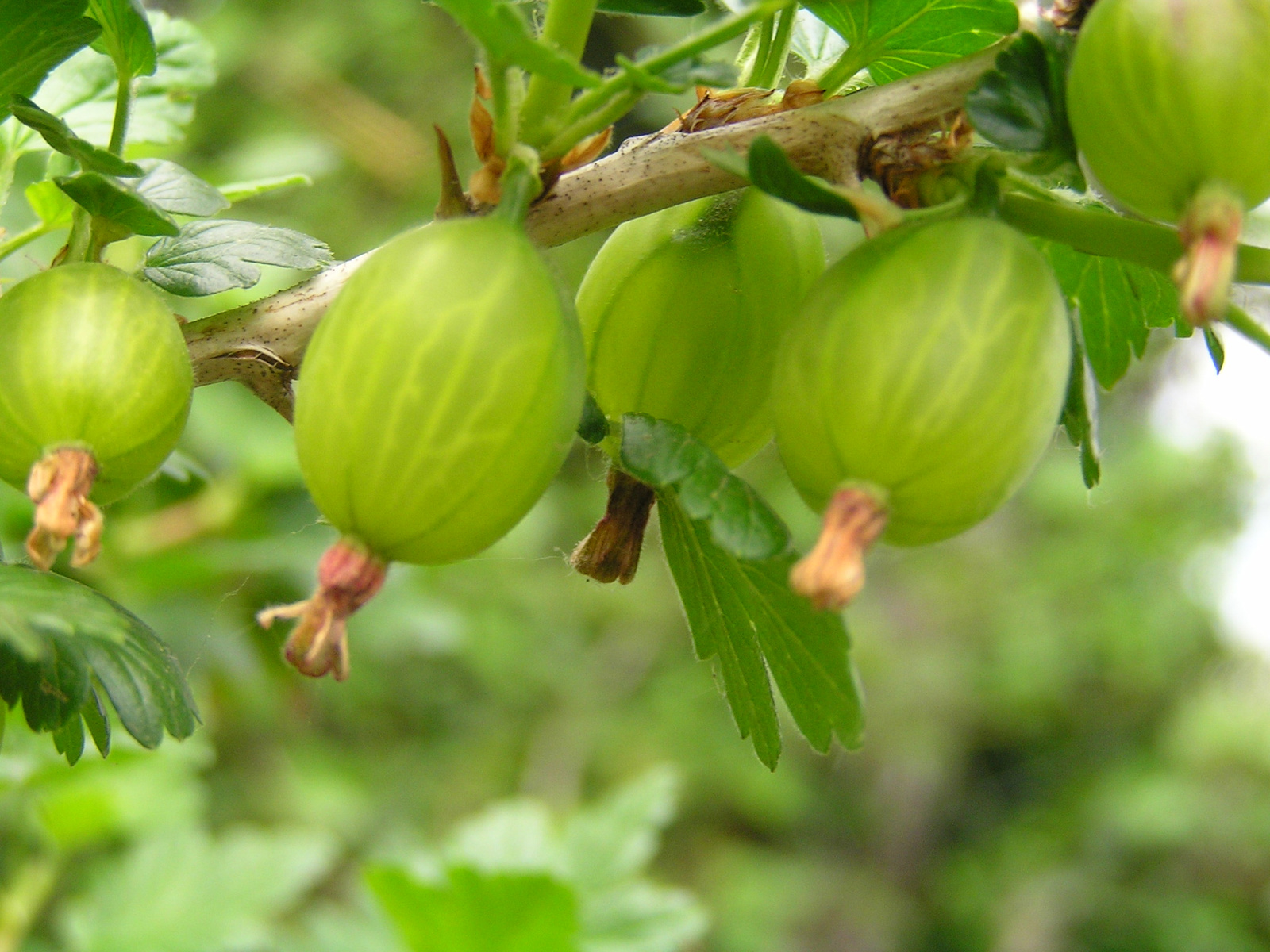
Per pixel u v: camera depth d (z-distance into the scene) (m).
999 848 1.06
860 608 1.05
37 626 0.17
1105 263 0.19
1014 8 0.17
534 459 0.15
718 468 0.16
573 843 0.26
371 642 0.38
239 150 0.59
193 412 0.35
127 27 0.17
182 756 0.25
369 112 0.66
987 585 1.05
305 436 0.15
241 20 0.67
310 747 0.68
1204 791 1.02
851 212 0.16
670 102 0.37
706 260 0.17
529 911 0.22
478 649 0.74
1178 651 1.06
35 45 0.17
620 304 0.17
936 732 1.03
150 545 0.32
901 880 1.03
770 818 0.92
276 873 0.27
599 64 0.69
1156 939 0.99
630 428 0.16
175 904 0.27
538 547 0.67
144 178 0.18
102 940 0.26
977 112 0.16
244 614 0.31
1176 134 0.15
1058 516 1.05
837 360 0.15
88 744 0.24
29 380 0.16
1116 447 1.05
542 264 0.15
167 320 0.16
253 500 0.33
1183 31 0.15
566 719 0.84
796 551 0.16
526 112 0.16
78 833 0.27
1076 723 1.11
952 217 0.16
